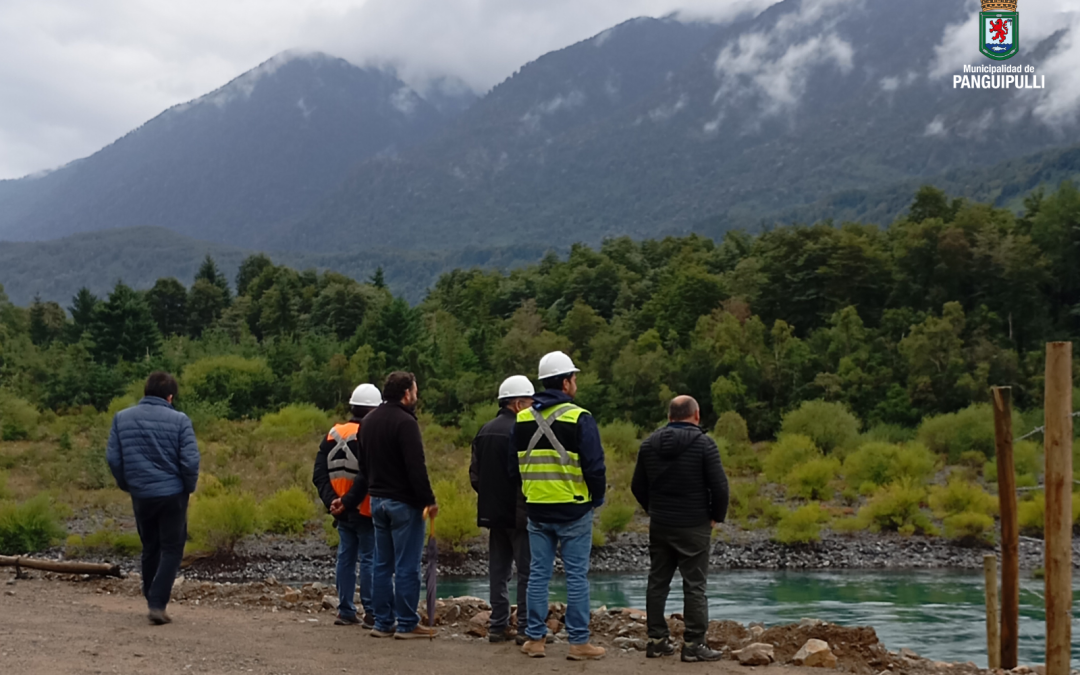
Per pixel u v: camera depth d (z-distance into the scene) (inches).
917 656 346.3
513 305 5206.7
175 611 374.3
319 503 1359.5
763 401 2603.3
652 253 5851.4
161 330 5329.7
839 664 310.3
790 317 3806.6
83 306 4611.2
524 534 319.0
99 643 288.4
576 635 293.9
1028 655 589.6
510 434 311.3
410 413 315.3
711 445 296.8
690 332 3260.3
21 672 240.8
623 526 1226.6
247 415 2746.1
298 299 5339.6
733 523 1339.8
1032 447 1732.3
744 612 772.0
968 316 3358.8
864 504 1503.4
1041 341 3297.2
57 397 2827.3
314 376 2906.0
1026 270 3427.7
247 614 376.2
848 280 3720.5
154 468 325.1
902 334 3083.2
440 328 3757.4
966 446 1930.4
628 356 2723.9
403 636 320.2
